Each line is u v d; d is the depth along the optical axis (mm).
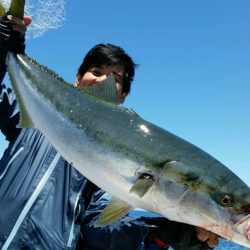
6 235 799
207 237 706
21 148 896
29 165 871
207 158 721
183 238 708
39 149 893
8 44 873
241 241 667
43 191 845
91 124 776
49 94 828
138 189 699
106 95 802
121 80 1049
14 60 871
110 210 724
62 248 812
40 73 852
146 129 750
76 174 878
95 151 758
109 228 816
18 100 860
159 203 702
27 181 852
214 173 703
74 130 786
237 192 687
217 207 685
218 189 689
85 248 842
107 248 815
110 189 733
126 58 1052
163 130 754
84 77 1036
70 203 852
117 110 782
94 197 889
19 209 821
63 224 833
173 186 699
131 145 736
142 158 723
